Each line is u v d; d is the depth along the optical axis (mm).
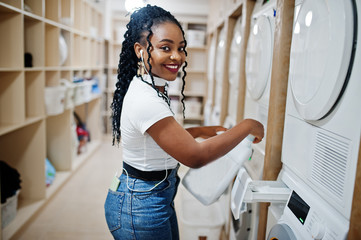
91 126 5266
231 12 2754
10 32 2410
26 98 2850
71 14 3604
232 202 1328
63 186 3494
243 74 2270
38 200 2932
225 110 3133
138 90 1089
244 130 1101
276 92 1395
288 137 1342
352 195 846
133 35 1139
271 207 1416
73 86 3613
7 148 2875
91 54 4855
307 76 1105
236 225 1999
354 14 854
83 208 2971
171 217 1364
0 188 2207
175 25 1082
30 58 2748
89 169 4086
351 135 857
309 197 1092
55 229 2566
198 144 1012
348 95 876
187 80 6078
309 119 1085
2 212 2336
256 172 1668
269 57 1562
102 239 2453
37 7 2770
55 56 3244
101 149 5066
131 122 1081
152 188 1181
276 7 1431
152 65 1102
